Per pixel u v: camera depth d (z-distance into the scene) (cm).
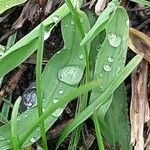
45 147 9
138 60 9
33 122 9
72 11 9
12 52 9
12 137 8
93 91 9
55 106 8
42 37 8
